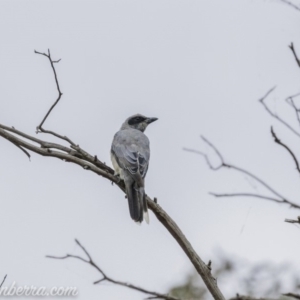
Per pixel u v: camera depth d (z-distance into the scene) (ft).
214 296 29.58
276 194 29.19
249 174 30.78
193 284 38.17
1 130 33.22
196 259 30.37
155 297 28.48
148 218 40.45
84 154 35.55
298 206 28.73
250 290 38.14
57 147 34.78
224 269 38.91
